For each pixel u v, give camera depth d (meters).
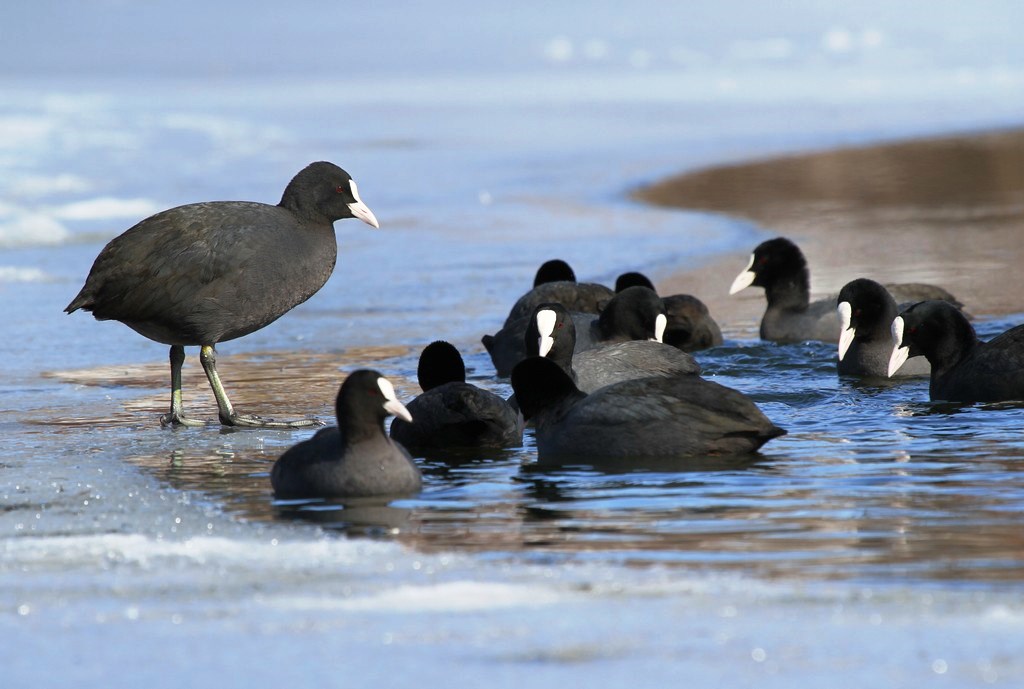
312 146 49.91
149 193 37.31
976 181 38.22
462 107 65.81
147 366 17.86
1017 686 6.62
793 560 8.77
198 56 108.56
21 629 7.73
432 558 9.00
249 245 14.18
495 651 7.23
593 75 86.25
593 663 7.04
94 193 37.47
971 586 8.11
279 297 14.53
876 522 9.68
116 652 7.34
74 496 11.01
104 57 108.25
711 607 7.84
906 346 14.82
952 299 19.02
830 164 43.03
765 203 34.94
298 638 7.49
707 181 39.69
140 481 11.58
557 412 12.73
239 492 11.16
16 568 8.88
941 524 9.59
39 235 30.00
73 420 14.52
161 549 9.29
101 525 10.05
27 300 22.72
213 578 8.61
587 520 10.00
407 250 27.84
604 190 37.81
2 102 70.88
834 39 106.19
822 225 30.64
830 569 8.54
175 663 7.17
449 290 23.27
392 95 74.12
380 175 41.47
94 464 12.31
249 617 7.85
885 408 14.27
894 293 18.75
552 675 6.89
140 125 58.44
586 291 18.09
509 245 28.33
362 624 7.69
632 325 16.56
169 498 10.93
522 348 16.33
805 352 17.81
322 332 19.91
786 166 42.72
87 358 18.39
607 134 53.09
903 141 48.41
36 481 11.55
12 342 19.47
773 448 12.38
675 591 8.15
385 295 22.91
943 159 43.22
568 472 11.68
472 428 12.69
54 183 39.56
